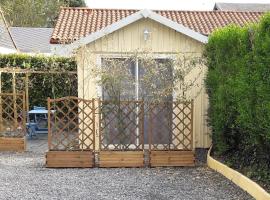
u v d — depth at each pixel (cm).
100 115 809
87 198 586
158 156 804
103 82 834
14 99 1028
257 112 588
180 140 843
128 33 955
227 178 696
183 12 1331
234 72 702
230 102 723
